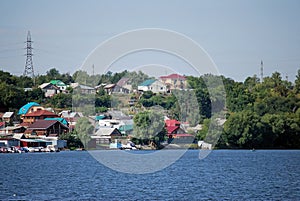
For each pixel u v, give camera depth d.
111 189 126.69
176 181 143.88
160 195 118.00
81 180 145.88
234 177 159.00
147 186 132.50
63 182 141.75
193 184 138.25
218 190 127.12
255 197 116.81
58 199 112.25
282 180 151.00
